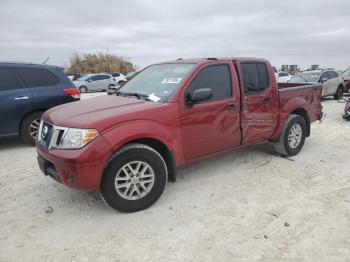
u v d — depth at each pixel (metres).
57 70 7.50
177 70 4.71
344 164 5.65
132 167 3.89
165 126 4.09
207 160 5.79
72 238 3.46
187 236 3.46
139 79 5.18
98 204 4.19
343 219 3.77
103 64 50.50
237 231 3.55
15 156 6.39
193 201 4.24
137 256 3.16
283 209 4.02
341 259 3.08
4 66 6.85
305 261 3.05
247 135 5.11
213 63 4.70
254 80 5.19
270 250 3.21
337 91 16.16
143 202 3.97
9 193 4.57
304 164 5.63
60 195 4.47
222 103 4.66
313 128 8.70
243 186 4.70
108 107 4.14
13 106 6.77
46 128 4.10
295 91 5.93
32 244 3.37
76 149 3.57
